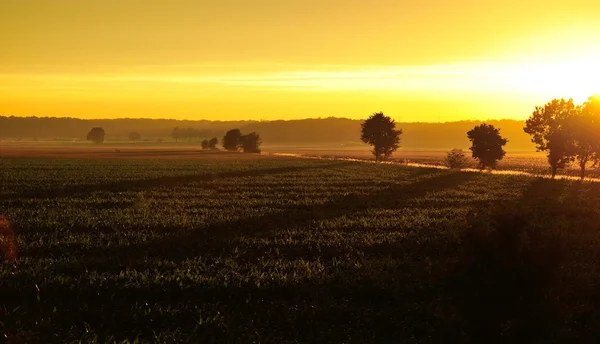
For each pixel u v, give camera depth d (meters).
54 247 21.86
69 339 11.86
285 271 18.00
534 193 49.47
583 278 17.00
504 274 9.88
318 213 34.16
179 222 29.19
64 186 51.50
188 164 96.00
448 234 25.73
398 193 48.41
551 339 10.59
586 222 30.62
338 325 13.30
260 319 13.40
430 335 12.52
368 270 17.97
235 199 42.34
